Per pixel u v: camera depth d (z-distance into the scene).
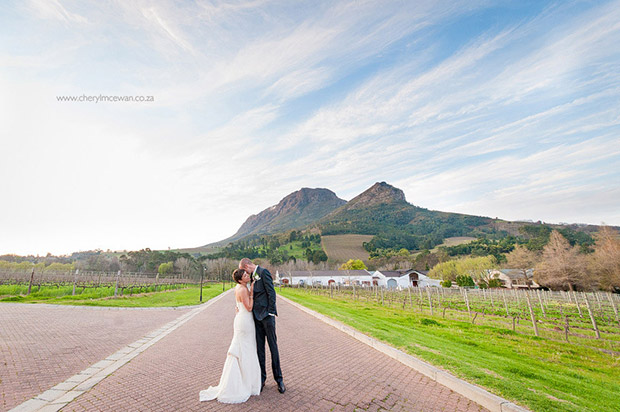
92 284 39.56
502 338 12.30
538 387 5.07
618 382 7.05
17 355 6.41
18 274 44.56
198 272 98.69
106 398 4.27
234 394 4.24
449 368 5.68
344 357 6.92
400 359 6.63
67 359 6.28
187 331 10.34
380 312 19.81
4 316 11.87
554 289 54.78
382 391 4.78
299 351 7.46
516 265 69.31
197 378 5.27
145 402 4.16
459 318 19.16
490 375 5.35
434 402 4.41
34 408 3.86
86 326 10.45
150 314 14.91
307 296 35.75
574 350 10.62
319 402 4.29
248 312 4.80
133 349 7.37
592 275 50.25
